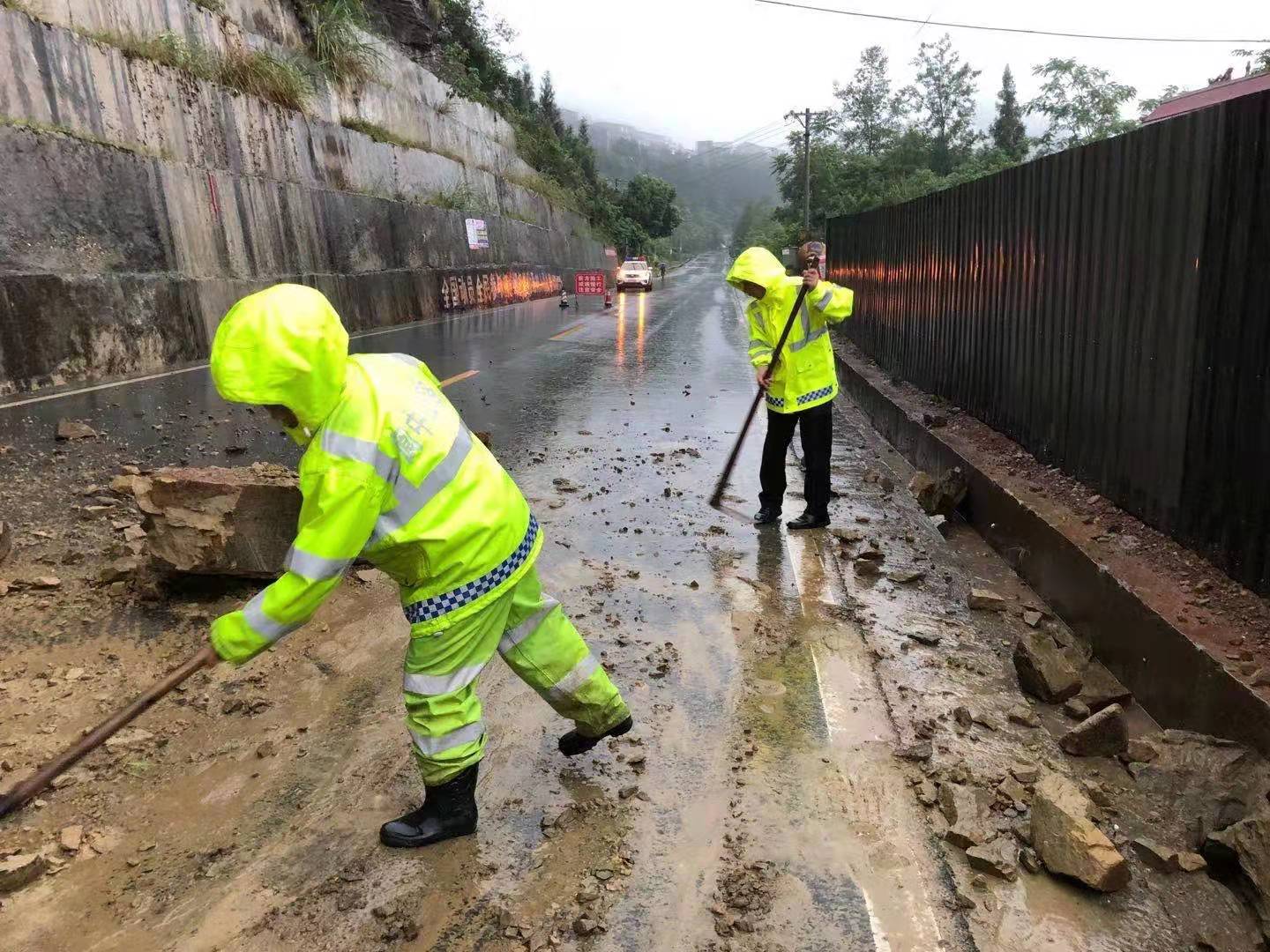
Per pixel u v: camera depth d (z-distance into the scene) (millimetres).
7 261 9180
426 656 2412
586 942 2223
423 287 21438
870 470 7137
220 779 2896
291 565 2090
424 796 2818
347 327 17109
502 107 38156
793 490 6266
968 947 2234
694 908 2344
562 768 2971
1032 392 5988
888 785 2895
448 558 2297
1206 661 3084
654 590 4457
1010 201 6434
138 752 3021
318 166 17219
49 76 10141
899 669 3738
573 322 20500
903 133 59750
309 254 15984
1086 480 5113
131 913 2320
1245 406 3586
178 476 4000
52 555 4535
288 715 3279
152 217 11438
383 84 22188
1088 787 2879
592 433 7922
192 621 3916
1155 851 2549
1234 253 3660
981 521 5590
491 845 2592
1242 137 3604
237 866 2498
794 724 3250
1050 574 4461
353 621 4039
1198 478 3953
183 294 11922
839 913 2332
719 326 19312
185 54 13203
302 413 2094
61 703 3279
